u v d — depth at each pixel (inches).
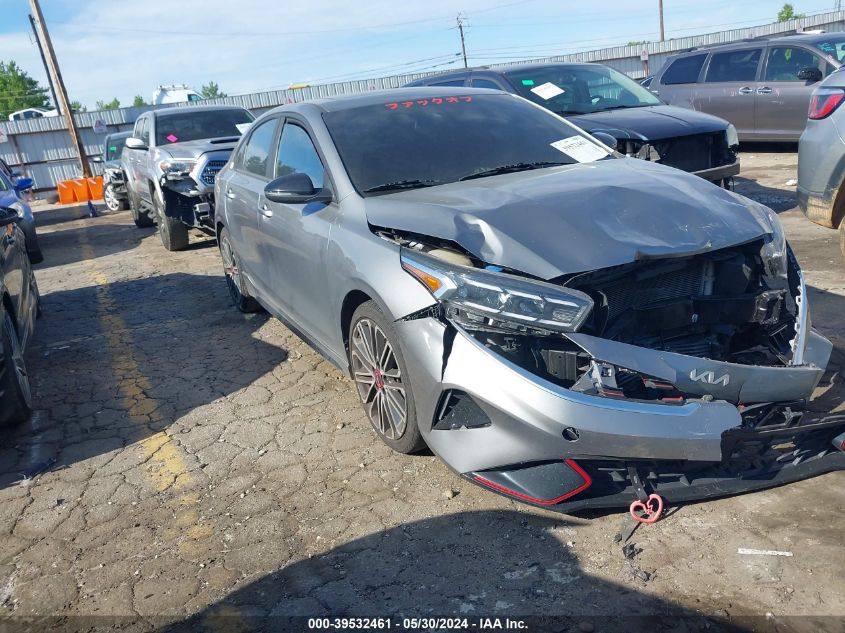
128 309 270.5
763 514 110.0
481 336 111.0
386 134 158.1
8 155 1049.5
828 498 112.0
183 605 103.3
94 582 110.7
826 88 195.6
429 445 121.8
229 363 200.7
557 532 111.3
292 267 166.2
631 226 116.0
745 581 96.9
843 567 97.3
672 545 105.3
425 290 116.1
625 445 102.3
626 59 1202.0
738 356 121.8
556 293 104.3
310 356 199.6
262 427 158.6
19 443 161.9
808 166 201.6
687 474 112.5
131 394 185.2
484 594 99.8
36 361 217.2
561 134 167.8
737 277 119.4
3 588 111.4
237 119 419.2
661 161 280.4
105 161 647.8
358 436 149.3
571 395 103.7
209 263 342.6
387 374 132.7
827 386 142.5
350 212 140.9
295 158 170.7
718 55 467.2
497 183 138.2
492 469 113.0
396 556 109.7
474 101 175.9
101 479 142.4
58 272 365.1
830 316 183.0
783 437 112.4
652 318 113.1
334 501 126.2
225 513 125.9
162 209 370.6
